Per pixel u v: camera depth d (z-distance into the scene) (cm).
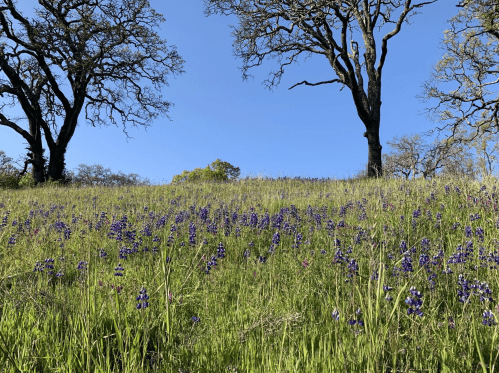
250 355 289
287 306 382
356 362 266
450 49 2606
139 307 308
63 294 398
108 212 1033
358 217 810
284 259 588
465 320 331
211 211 1001
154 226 818
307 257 576
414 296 303
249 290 463
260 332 327
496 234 594
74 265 551
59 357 270
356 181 1695
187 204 1173
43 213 1003
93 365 266
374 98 2312
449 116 2711
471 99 2598
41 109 3331
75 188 1917
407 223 702
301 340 316
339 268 459
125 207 1190
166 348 286
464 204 799
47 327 326
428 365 276
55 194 1562
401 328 344
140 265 581
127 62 3147
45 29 2570
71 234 775
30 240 712
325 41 2294
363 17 2459
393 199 912
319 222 816
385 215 768
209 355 286
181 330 354
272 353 281
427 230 675
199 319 369
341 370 262
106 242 713
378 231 659
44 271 503
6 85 2778
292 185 1722
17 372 246
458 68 2648
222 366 274
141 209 1091
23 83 2847
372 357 244
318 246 659
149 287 433
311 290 447
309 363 277
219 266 573
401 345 294
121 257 580
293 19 2098
